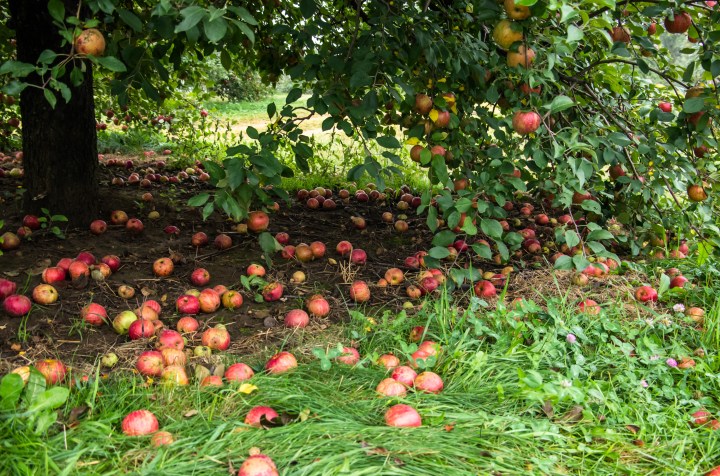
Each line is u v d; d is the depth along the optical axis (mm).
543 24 3305
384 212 6496
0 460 2076
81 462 2127
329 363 2828
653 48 4094
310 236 5551
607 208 5078
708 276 4430
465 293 3967
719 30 3408
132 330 3270
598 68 4129
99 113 8789
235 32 3402
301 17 5578
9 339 3238
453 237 3562
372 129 3293
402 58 3592
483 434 2447
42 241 4777
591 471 2336
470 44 3627
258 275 4254
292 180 7465
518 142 3898
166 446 2209
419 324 3572
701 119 3512
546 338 3188
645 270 4688
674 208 5090
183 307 3697
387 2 3867
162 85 7066
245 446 2242
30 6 4559
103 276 4078
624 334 3439
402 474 2133
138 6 4859
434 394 2748
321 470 2117
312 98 3303
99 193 6082
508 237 3570
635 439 2561
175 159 8672
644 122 4629
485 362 2953
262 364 3074
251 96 19000
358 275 4535
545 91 3465
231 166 2992
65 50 4637
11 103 6332
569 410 2709
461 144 4227
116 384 2744
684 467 2395
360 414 2574
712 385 3012
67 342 3256
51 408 2326
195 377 2787
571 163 3145
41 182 5035
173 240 5090
